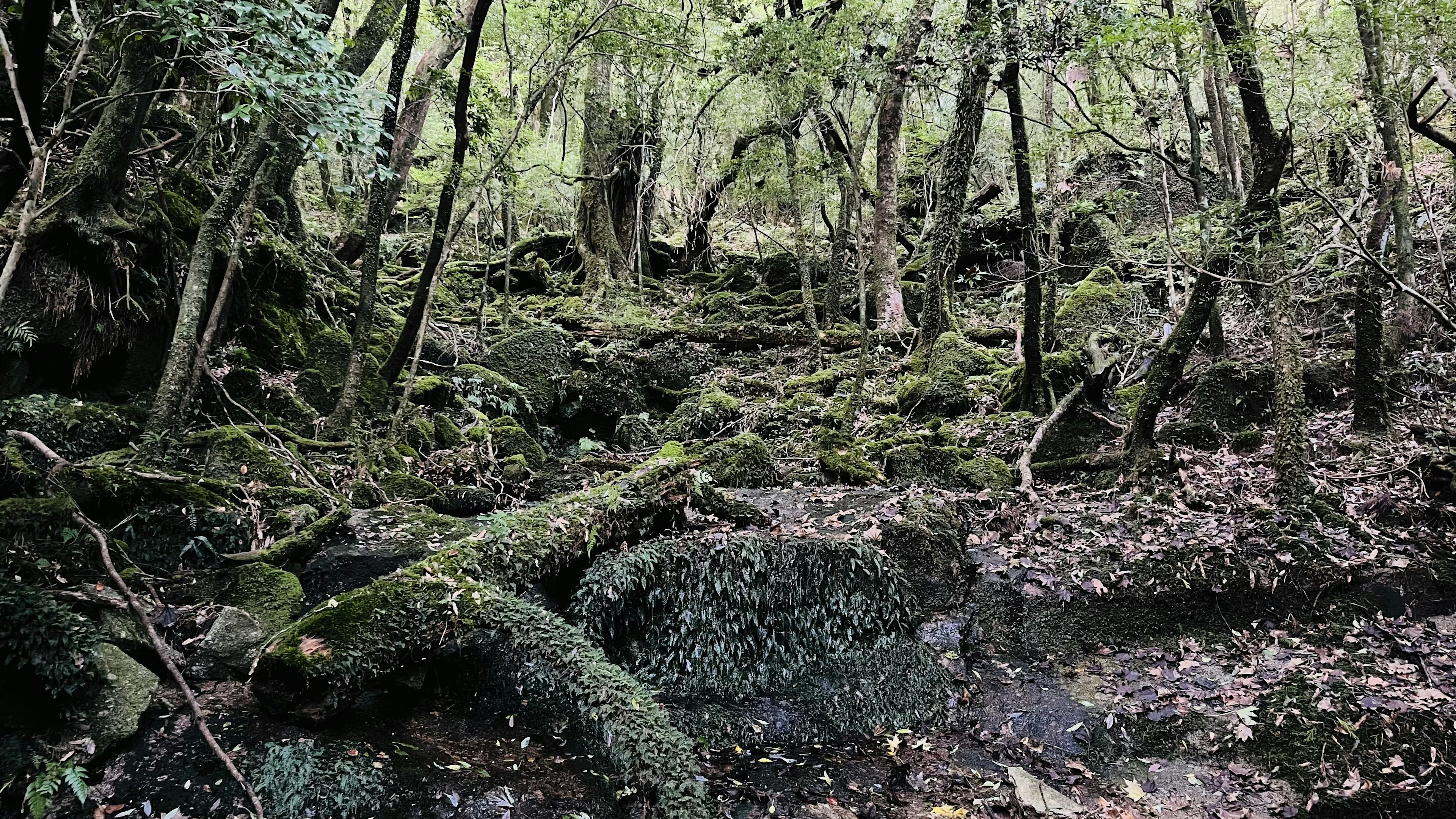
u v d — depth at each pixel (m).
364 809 2.69
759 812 3.21
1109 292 9.02
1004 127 13.50
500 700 3.49
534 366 8.70
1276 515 4.75
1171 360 5.39
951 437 7.09
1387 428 5.57
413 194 15.19
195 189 6.05
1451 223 6.92
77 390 4.63
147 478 3.86
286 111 3.38
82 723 2.67
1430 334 6.45
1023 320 8.32
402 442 5.98
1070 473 6.07
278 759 2.77
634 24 8.15
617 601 3.98
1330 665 3.92
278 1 3.07
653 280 14.67
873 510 5.12
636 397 8.98
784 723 3.84
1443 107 4.57
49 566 3.09
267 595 3.60
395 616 3.18
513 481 6.00
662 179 18.44
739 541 4.30
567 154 15.38
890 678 4.13
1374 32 4.80
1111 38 4.88
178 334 4.33
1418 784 3.26
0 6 3.72
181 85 5.76
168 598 3.48
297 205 8.38
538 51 8.57
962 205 8.30
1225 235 4.95
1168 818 3.28
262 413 5.46
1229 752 3.60
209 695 3.06
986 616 4.53
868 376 9.16
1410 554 4.41
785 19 8.16
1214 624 4.35
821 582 4.34
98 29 3.22
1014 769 3.57
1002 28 5.81
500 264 13.37
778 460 6.98
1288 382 4.89
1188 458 5.57
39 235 4.27
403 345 6.26
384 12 5.70
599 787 3.07
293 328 6.62
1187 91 6.37
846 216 10.32
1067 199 10.88
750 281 14.25
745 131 10.92
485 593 3.37
